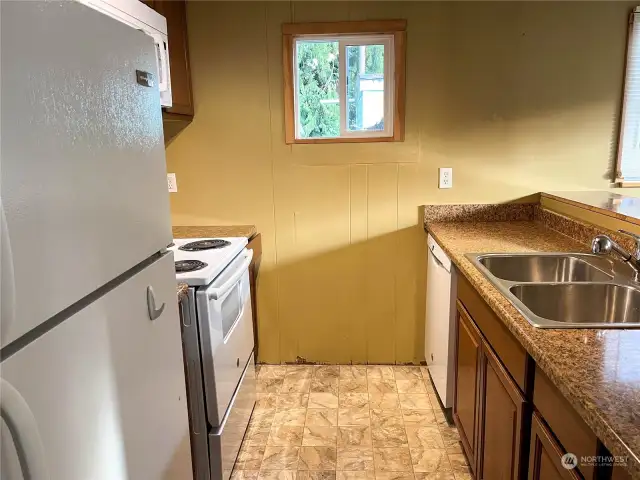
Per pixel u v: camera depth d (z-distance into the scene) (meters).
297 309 2.94
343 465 2.10
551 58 2.56
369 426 2.38
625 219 1.93
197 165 2.76
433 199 2.76
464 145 2.68
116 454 0.90
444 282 2.27
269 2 2.57
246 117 2.70
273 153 2.74
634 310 1.56
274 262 2.88
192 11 2.58
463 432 2.02
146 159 1.06
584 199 2.41
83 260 0.79
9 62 0.62
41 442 0.66
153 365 1.08
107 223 0.88
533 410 1.26
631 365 1.06
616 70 2.55
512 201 2.74
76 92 0.78
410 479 2.01
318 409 2.53
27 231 0.65
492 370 1.59
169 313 1.19
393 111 2.67
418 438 2.28
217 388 1.84
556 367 1.05
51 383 0.70
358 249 2.84
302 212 2.80
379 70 2.70
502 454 1.48
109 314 0.88
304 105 2.75
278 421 2.43
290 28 2.58
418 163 2.71
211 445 1.87
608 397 0.92
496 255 2.01
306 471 2.07
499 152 2.68
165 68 2.04
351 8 2.55
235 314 2.14
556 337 1.21
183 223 2.84
